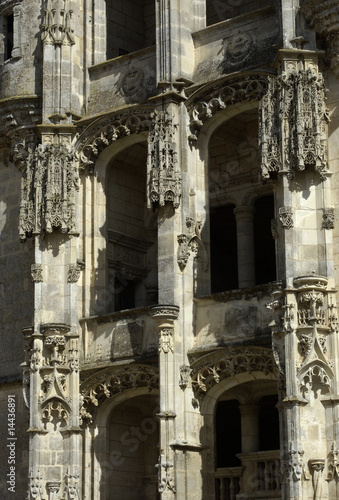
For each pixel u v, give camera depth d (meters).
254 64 47.44
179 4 49.59
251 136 52.97
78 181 51.41
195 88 48.69
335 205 43.69
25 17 55.03
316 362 41.66
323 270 42.78
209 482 45.78
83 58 53.03
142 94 50.66
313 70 44.56
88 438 49.09
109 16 56.66
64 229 49.69
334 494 40.78
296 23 45.28
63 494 47.50
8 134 54.72
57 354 48.53
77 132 51.91
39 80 54.00
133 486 50.34
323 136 43.84
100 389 49.03
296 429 40.97
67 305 49.31
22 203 50.53
